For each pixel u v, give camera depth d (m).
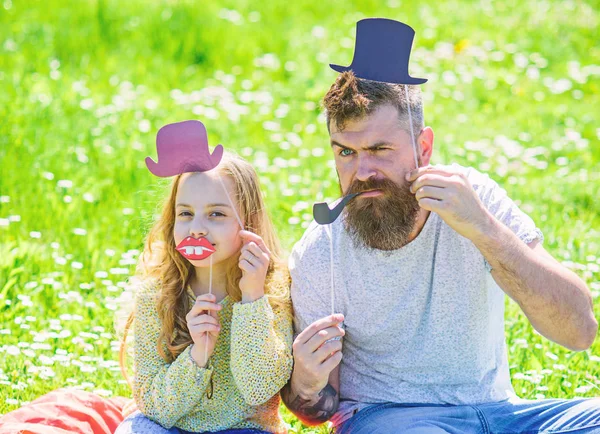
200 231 3.23
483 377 3.24
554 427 3.06
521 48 10.40
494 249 2.91
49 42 9.30
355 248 3.14
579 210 6.40
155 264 3.45
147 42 9.68
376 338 3.21
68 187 6.11
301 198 6.17
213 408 3.32
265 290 3.32
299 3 11.95
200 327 3.15
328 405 3.23
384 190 3.00
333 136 3.08
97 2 10.22
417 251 3.09
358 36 3.08
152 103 7.96
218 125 7.61
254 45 10.01
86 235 5.59
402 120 3.02
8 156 6.48
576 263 5.23
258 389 3.18
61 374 4.12
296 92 8.79
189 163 3.26
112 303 4.69
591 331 3.07
